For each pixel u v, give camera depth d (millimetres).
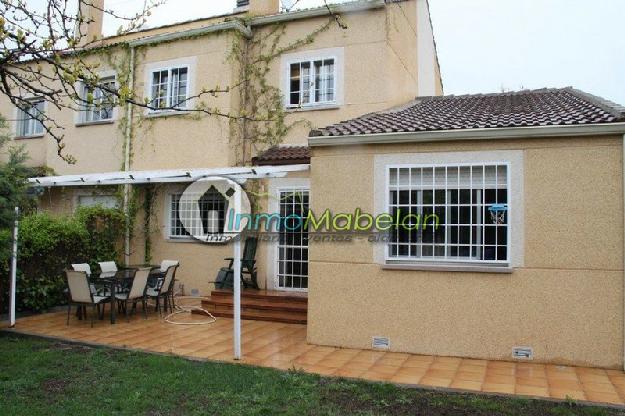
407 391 6496
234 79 13836
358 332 8703
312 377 6977
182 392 6383
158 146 14500
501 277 8016
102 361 7773
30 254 11391
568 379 6992
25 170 10062
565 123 7734
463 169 8352
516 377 7078
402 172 8664
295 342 9148
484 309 8070
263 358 8031
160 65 14758
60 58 5215
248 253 12672
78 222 13047
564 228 7789
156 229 14594
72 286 10570
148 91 14859
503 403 6066
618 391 6500
